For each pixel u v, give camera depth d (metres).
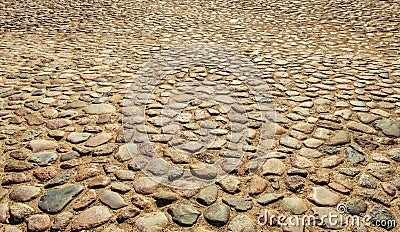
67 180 2.90
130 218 2.51
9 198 2.70
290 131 3.71
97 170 3.03
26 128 3.76
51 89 4.88
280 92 4.76
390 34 7.76
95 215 2.53
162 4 11.15
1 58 6.25
